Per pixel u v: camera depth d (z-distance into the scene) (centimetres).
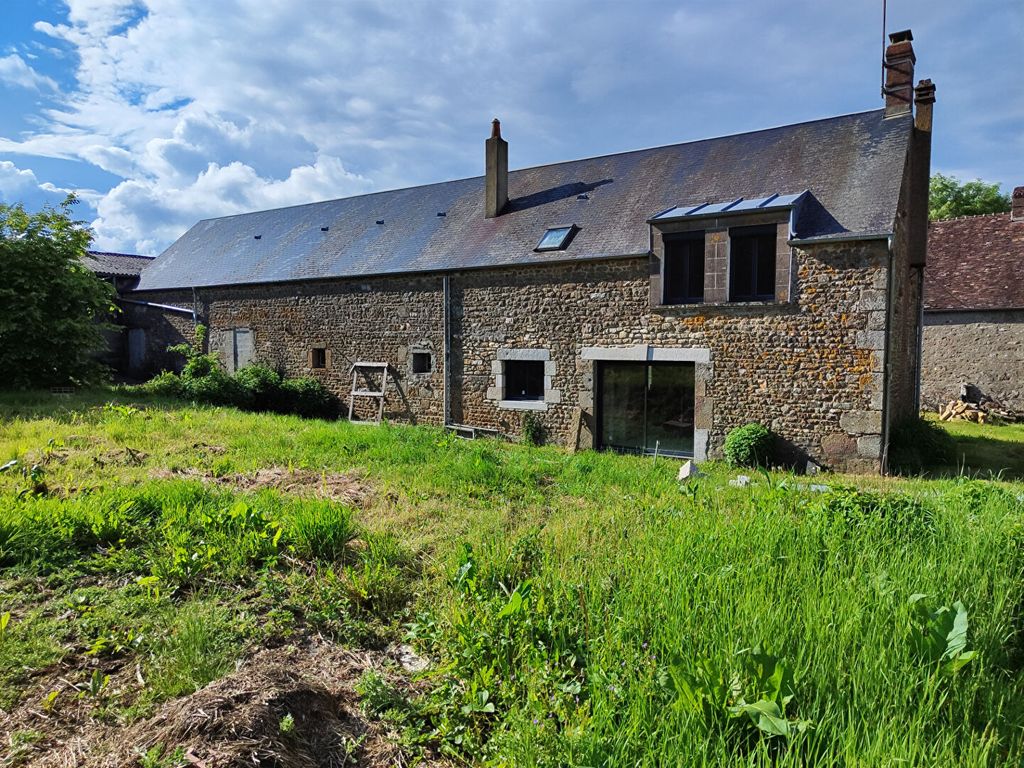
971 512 491
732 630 268
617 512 530
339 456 787
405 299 1339
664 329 1057
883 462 909
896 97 1107
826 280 934
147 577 353
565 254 1139
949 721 227
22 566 362
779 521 427
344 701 271
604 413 1141
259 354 1591
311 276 1464
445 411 1289
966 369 1650
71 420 880
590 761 206
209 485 589
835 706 224
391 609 367
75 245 1330
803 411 958
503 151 1393
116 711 249
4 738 230
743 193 1091
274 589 365
